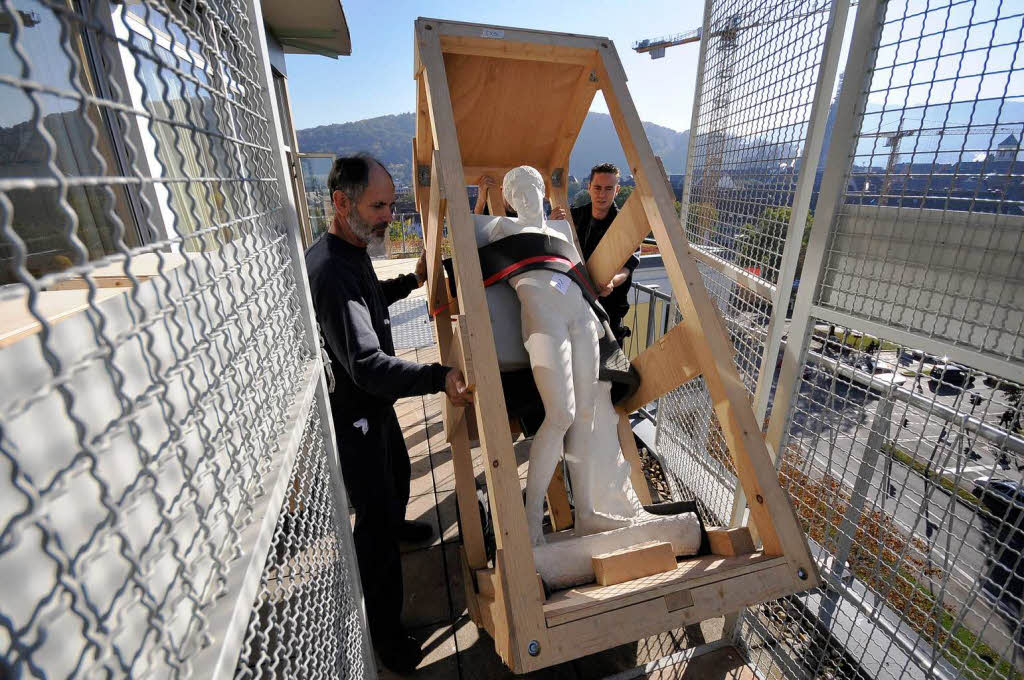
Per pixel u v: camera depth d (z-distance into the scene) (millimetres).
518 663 1174
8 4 309
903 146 1360
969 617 1289
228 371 721
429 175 2541
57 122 1678
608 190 3205
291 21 5879
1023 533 1134
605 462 1798
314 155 7730
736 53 2234
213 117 756
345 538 1479
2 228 309
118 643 505
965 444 1267
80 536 479
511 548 1290
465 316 1480
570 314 1787
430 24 1764
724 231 2373
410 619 2230
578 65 2129
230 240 812
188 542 664
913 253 1363
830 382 1626
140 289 635
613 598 1263
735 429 1494
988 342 1195
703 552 1634
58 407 471
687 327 1688
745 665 2025
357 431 1854
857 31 1432
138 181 474
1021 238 1109
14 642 338
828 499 1681
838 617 1826
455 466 2115
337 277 1713
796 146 1727
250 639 700
